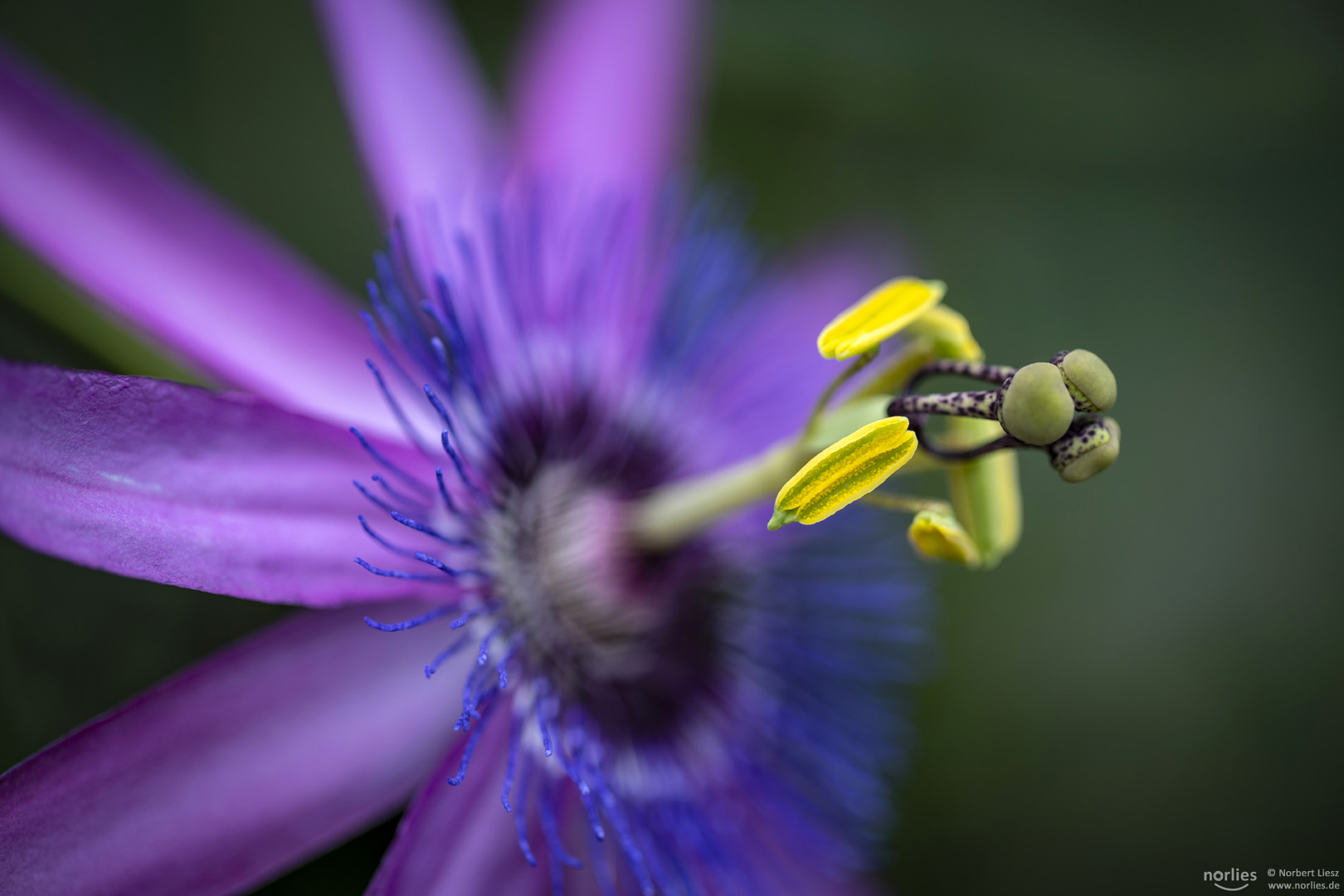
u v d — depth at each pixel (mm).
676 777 198
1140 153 239
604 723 194
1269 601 247
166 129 212
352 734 166
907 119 231
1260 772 239
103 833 156
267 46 214
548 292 200
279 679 164
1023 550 245
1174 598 246
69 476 152
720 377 214
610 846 182
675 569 206
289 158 216
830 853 198
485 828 170
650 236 210
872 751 209
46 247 168
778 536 213
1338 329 250
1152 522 249
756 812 201
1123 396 250
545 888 173
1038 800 233
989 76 229
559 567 192
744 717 207
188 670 161
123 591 194
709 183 229
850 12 225
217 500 158
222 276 175
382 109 197
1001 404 158
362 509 166
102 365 184
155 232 173
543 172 208
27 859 153
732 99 228
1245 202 248
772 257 230
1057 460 159
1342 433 251
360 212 219
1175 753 238
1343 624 246
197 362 172
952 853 231
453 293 190
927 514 168
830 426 173
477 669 164
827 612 211
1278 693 242
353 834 165
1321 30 227
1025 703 237
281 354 176
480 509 182
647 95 217
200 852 159
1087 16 227
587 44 216
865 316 168
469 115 203
